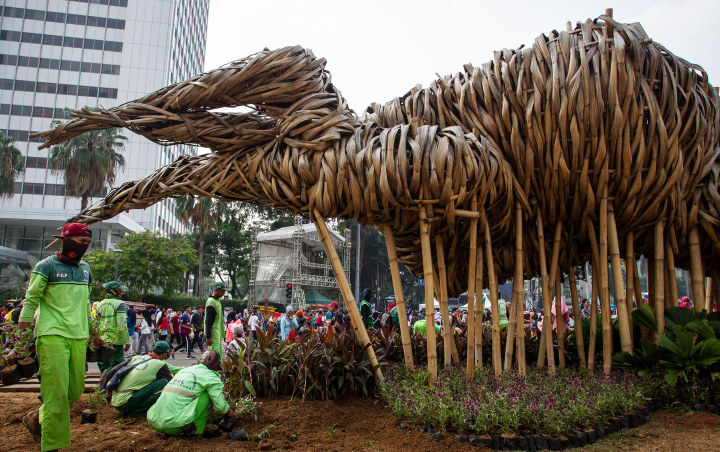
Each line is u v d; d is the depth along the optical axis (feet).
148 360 14.66
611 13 16.02
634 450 11.62
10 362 13.26
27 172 156.46
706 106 16.57
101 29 168.96
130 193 17.21
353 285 123.44
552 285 16.83
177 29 185.88
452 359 18.39
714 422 13.50
